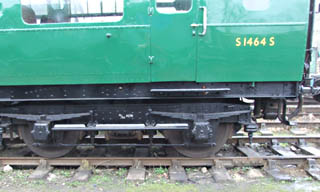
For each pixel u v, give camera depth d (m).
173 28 3.34
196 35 3.34
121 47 3.38
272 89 3.54
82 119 3.81
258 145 4.95
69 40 3.39
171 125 3.67
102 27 3.35
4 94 3.65
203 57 3.38
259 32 3.33
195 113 3.72
